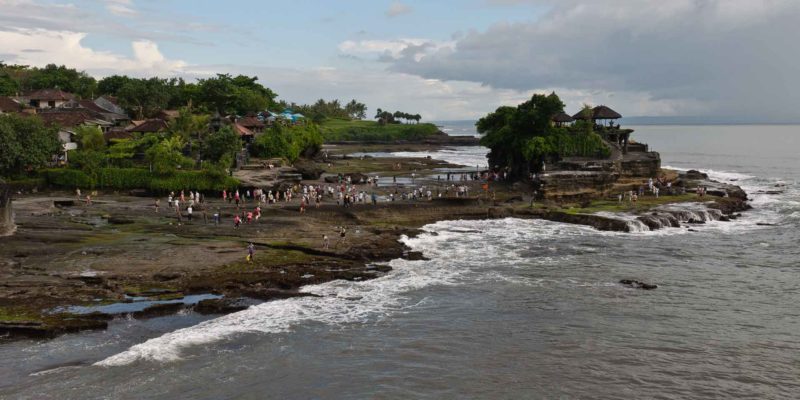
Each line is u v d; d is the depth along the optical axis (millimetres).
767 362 34281
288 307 42062
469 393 30531
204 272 46188
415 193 85188
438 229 70375
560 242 64250
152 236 57250
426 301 44188
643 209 78375
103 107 140625
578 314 41844
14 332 35656
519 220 76312
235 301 41719
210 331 37438
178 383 30859
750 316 41656
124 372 31781
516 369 33281
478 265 54469
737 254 59344
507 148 110688
